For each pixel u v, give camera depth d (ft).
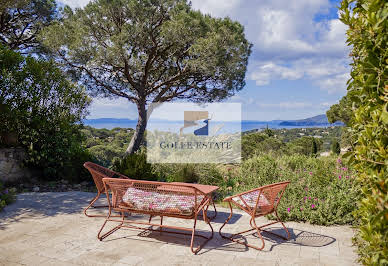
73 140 24.58
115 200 11.61
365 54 5.88
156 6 31.60
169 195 10.96
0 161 21.03
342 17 6.11
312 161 21.83
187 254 10.19
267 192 11.25
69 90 25.09
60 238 11.48
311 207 14.16
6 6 36.37
